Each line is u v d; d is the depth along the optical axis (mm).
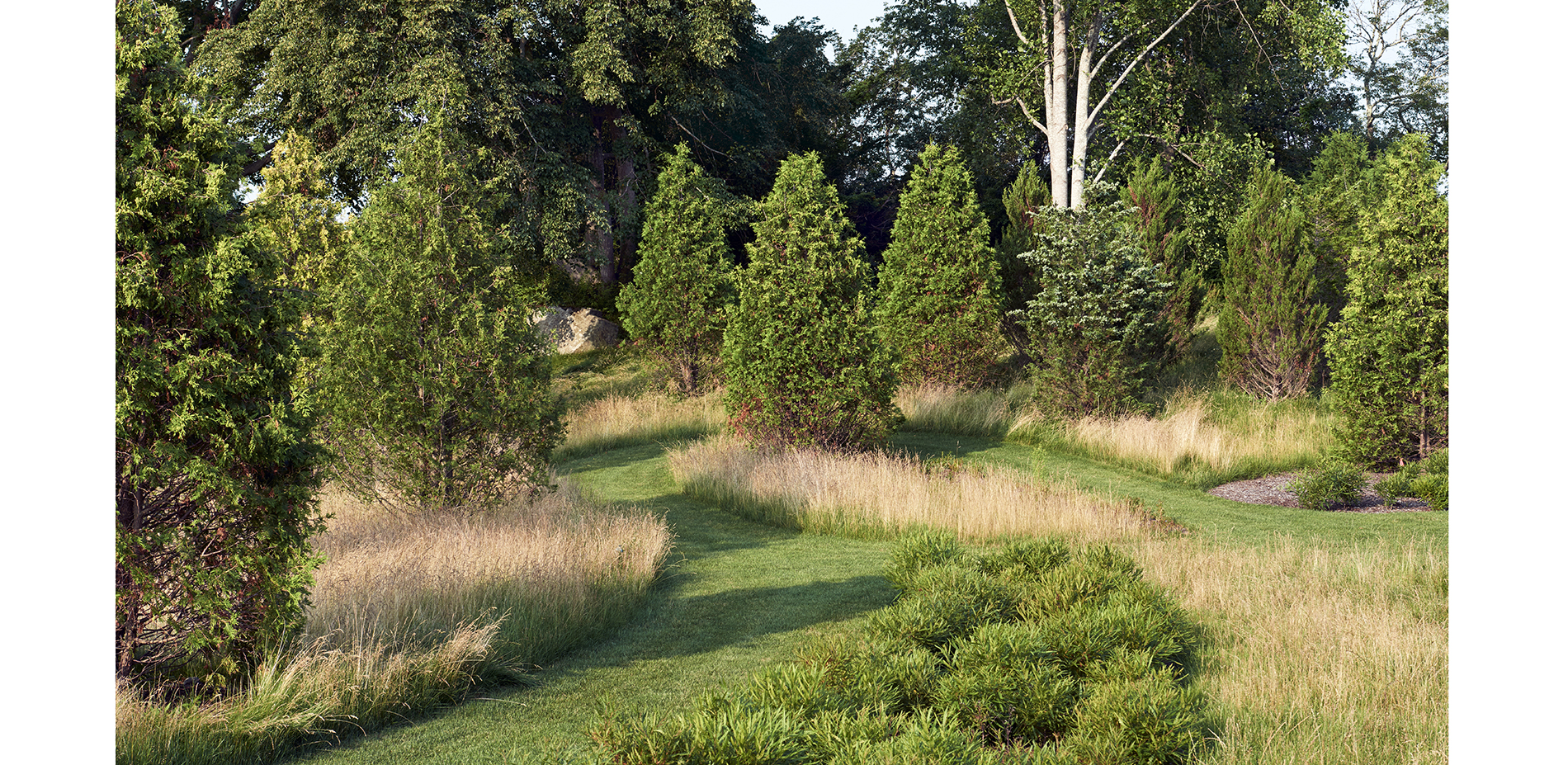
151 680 5262
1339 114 35312
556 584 7430
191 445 5352
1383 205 14633
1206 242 21844
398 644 6023
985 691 4992
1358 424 14477
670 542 10562
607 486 14758
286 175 15398
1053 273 17719
